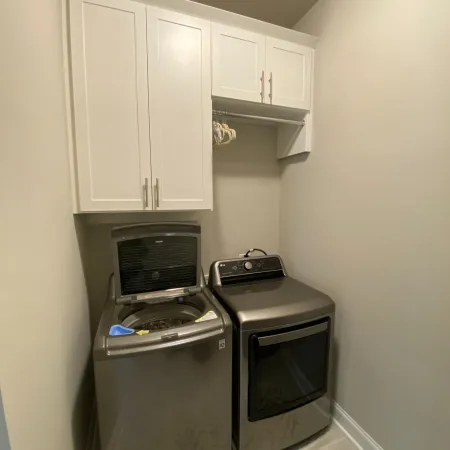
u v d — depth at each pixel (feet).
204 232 6.79
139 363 3.50
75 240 4.47
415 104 3.75
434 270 3.60
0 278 1.93
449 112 3.34
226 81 5.09
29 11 2.69
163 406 3.69
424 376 3.78
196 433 3.96
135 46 4.46
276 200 7.49
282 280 5.95
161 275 4.75
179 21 4.69
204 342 3.81
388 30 4.09
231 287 5.47
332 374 5.56
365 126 4.59
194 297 4.99
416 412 3.92
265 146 7.25
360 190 4.75
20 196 2.32
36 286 2.60
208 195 5.17
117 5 4.32
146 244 4.65
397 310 4.15
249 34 5.20
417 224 3.79
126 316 4.58
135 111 4.56
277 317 4.31
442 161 3.44
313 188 6.02
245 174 7.11
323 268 5.79
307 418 4.87
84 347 4.78
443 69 3.38
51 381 2.90
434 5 3.45
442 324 3.53
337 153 5.26
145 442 3.67
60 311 3.33
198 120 4.96
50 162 3.25
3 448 1.92
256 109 5.85
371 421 4.69
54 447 2.93
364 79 4.56
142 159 4.68
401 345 4.11
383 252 4.35
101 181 4.48
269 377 4.41
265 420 4.48
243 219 7.17
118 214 5.75
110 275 5.84
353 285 4.99
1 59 2.06
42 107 3.03
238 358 4.24
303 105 5.80
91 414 5.04
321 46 5.55
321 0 5.47
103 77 4.35
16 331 2.14
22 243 2.32
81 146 4.34
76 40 4.17
